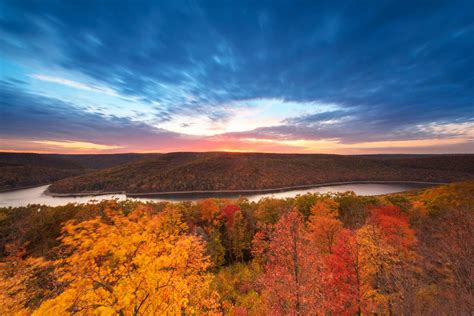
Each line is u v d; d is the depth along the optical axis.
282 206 46.22
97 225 8.05
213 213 44.66
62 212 22.72
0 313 6.16
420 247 18.30
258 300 21.28
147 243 8.09
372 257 17.19
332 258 19.34
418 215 32.22
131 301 6.46
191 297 10.06
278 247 15.27
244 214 47.88
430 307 11.97
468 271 13.11
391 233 24.09
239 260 42.22
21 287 6.50
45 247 15.92
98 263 6.95
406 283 13.06
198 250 10.19
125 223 8.56
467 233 16.45
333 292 16.20
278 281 13.85
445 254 15.21
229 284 27.14
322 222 27.17
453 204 31.66
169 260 7.60
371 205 39.47
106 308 5.73
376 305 15.71
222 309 20.84
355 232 21.22
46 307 5.60
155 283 6.85
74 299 5.89
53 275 6.74
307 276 13.81
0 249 16.50
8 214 25.92
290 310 12.55
